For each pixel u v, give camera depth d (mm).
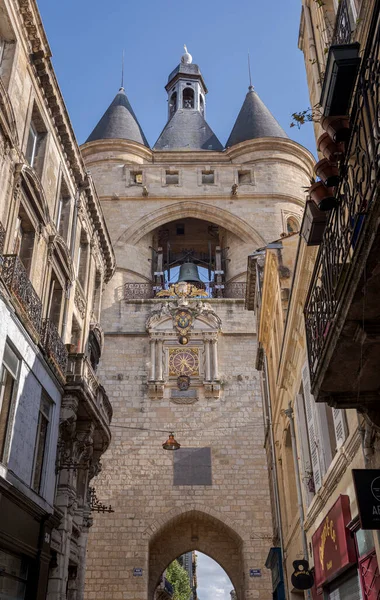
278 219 37938
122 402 32281
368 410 8102
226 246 39656
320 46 12867
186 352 33375
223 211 38125
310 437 13812
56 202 18562
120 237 37344
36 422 14883
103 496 30078
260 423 31750
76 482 19344
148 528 29391
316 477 13250
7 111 13781
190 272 37938
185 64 54188
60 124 18438
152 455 31047
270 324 22922
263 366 26938
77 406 17656
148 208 38281
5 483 12227
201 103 53250
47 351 15828
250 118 43594
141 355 33531
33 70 16359
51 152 18125
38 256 16562
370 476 7477
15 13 15078
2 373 13031
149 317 34031
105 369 33094
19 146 15188
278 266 20094
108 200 38406
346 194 6988
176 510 29875
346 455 10070
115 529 29281
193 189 38656
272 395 22938
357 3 9281
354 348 7160
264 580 28312
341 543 10328
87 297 22234
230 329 34156
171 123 48656
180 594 61062
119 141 40156
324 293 7867
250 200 38531
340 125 7066
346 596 10891
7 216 14227
